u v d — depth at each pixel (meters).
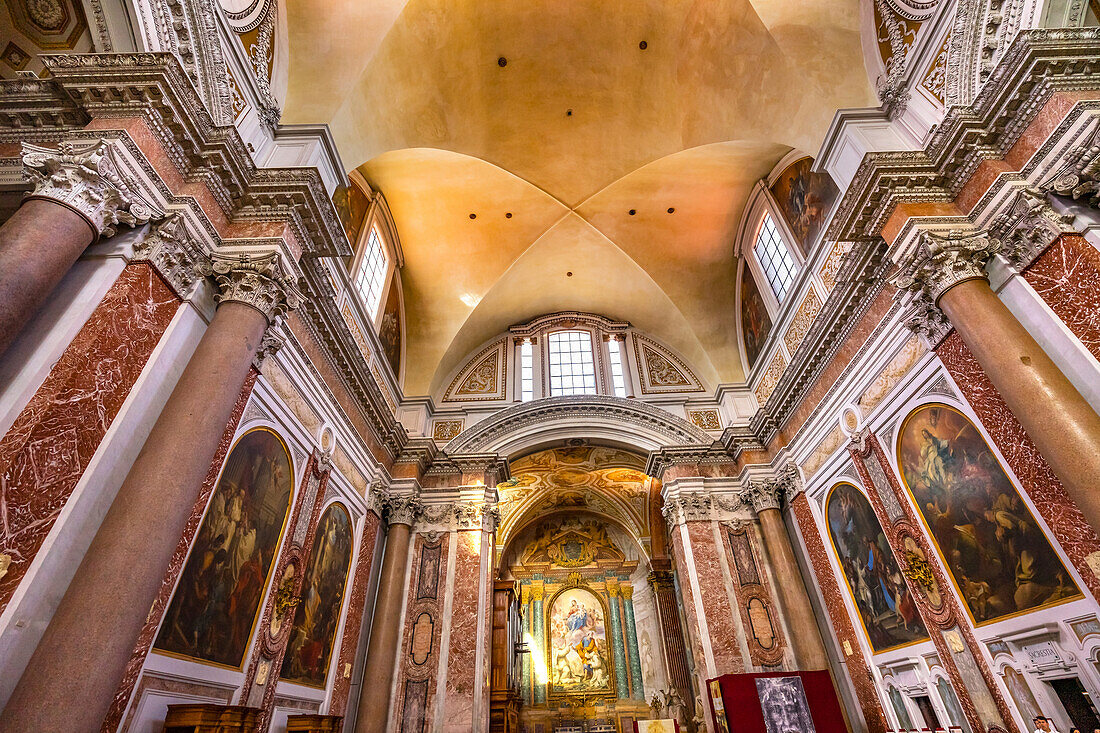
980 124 6.18
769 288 13.00
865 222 7.25
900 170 6.71
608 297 16.05
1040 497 5.49
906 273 6.72
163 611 5.24
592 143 12.20
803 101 8.85
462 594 11.70
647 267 14.74
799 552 11.40
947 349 6.52
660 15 9.88
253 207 6.80
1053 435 4.84
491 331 16.23
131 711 4.84
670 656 17.89
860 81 8.45
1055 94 5.54
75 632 3.87
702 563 11.91
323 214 7.20
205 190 6.29
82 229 4.73
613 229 14.11
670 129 11.38
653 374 15.71
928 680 7.61
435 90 10.12
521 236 14.13
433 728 10.14
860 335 8.88
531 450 14.64
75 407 4.49
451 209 13.28
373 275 12.62
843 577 9.77
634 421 14.29
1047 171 5.63
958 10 6.80
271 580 7.35
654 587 19.38
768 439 12.66
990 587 6.40
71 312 4.76
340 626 9.84
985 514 6.38
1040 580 5.70
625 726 17.97
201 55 6.52
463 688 10.55
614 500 20.59
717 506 12.70
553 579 21.86
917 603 7.60
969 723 6.78
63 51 6.08
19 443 4.11
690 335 15.34
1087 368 5.00
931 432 7.27
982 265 6.11
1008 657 6.19
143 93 5.55
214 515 6.14
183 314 5.74
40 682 3.65
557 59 10.73
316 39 8.59
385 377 13.05
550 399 14.41
